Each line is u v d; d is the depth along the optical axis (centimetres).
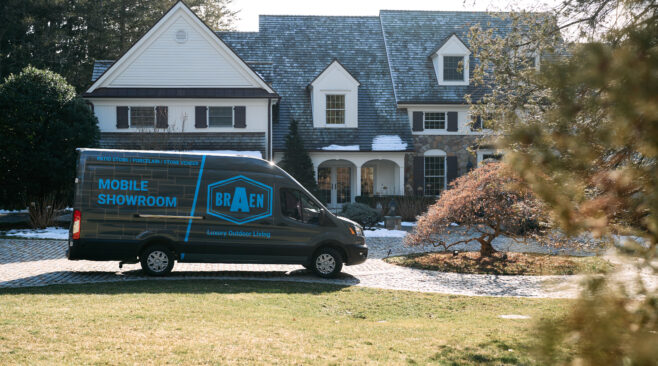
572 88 226
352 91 3005
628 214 246
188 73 2736
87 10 4053
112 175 1184
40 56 3850
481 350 633
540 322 227
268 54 3266
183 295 933
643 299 216
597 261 248
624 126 214
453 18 3484
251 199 1235
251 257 1230
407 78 3166
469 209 1502
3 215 2605
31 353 536
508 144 257
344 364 550
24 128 2108
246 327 704
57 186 2225
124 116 2703
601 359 210
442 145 3067
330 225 1258
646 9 265
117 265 1384
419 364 565
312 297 993
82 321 685
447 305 984
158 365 519
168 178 1205
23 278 1159
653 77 202
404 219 2789
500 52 1152
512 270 1373
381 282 1220
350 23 3481
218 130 2770
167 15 2720
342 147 2925
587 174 246
